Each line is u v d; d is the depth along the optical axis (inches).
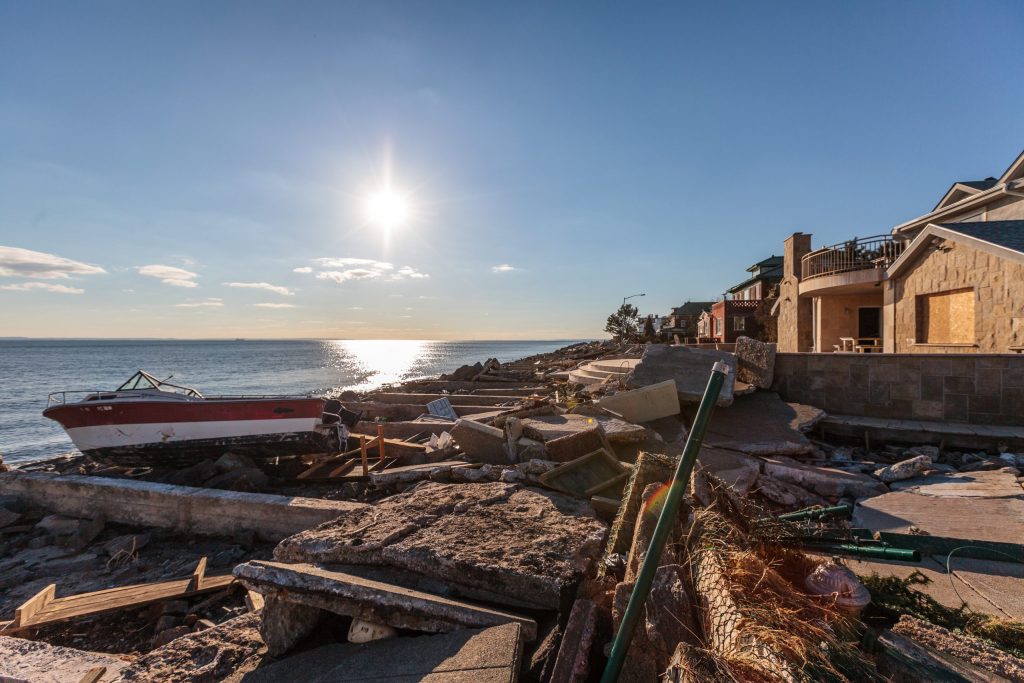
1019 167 529.3
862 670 76.5
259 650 138.1
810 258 773.3
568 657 97.1
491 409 626.8
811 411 338.0
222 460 414.3
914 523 183.8
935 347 517.7
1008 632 102.7
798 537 120.0
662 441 277.4
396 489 317.1
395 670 106.4
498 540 150.3
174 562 273.7
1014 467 259.6
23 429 954.1
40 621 205.2
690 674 72.5
